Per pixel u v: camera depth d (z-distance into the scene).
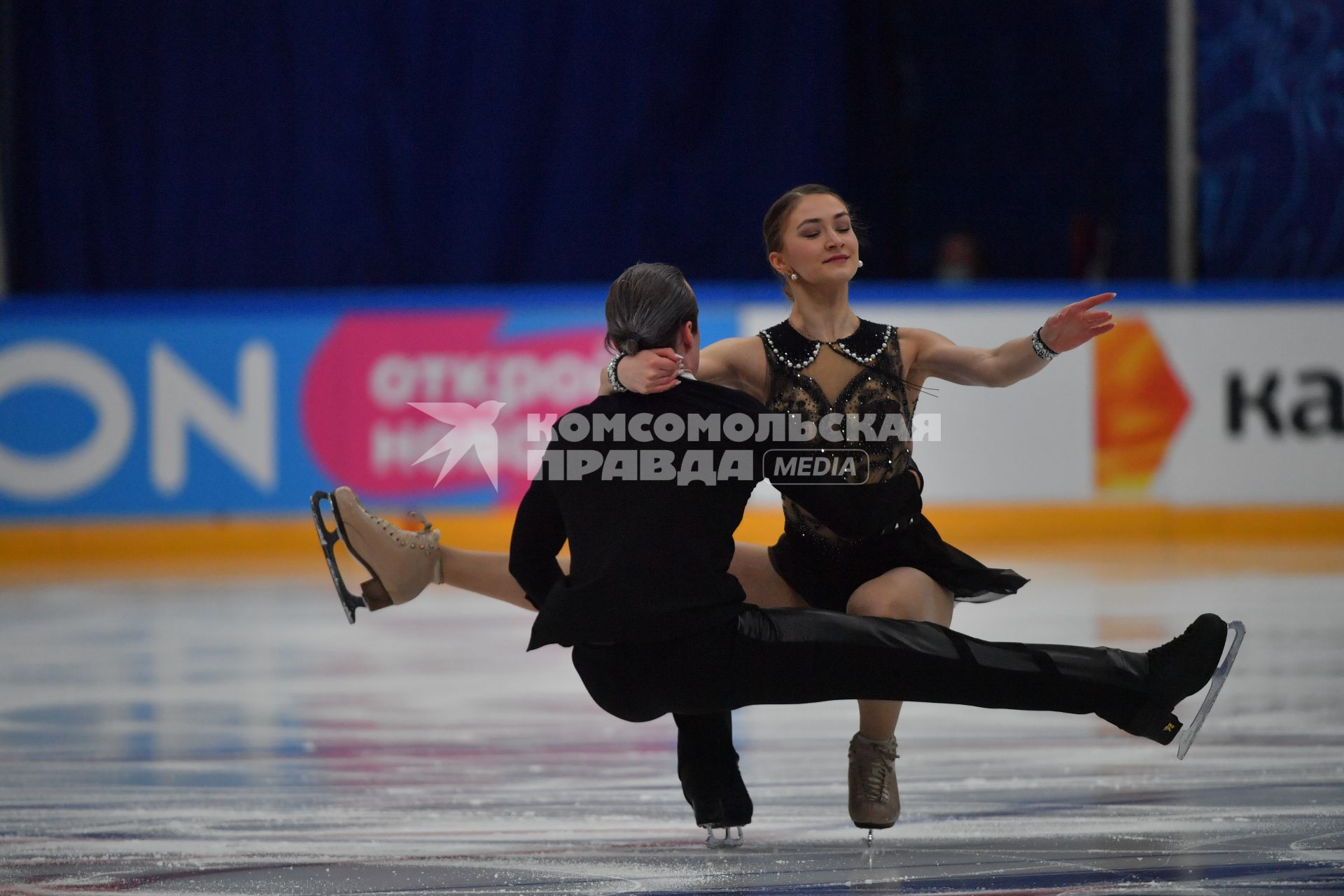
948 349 11.25
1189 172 38.09
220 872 10.79
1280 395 33.09
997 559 29.78
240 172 38.44
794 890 10.20
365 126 38.47
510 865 10.94
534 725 16.30
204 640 21.98
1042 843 11.39
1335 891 10.00
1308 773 13.65
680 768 11.45
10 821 12.36
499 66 38.69
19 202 38.12
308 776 14.02
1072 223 40.25
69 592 27.03
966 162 40.97
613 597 9.77
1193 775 13.62
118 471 31.28
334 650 21.11
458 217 38.91
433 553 11.18
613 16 39.00
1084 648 10.13
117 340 31.22
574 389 31.61
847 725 16.33
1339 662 19.25
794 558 11.28
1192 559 29.72
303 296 31.55
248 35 38.12
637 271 10.34
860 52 40.06
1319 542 32.44
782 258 11.17
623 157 39.31
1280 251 38.62
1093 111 40.34
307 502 31.64
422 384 31.47
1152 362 32.78
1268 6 38.09
